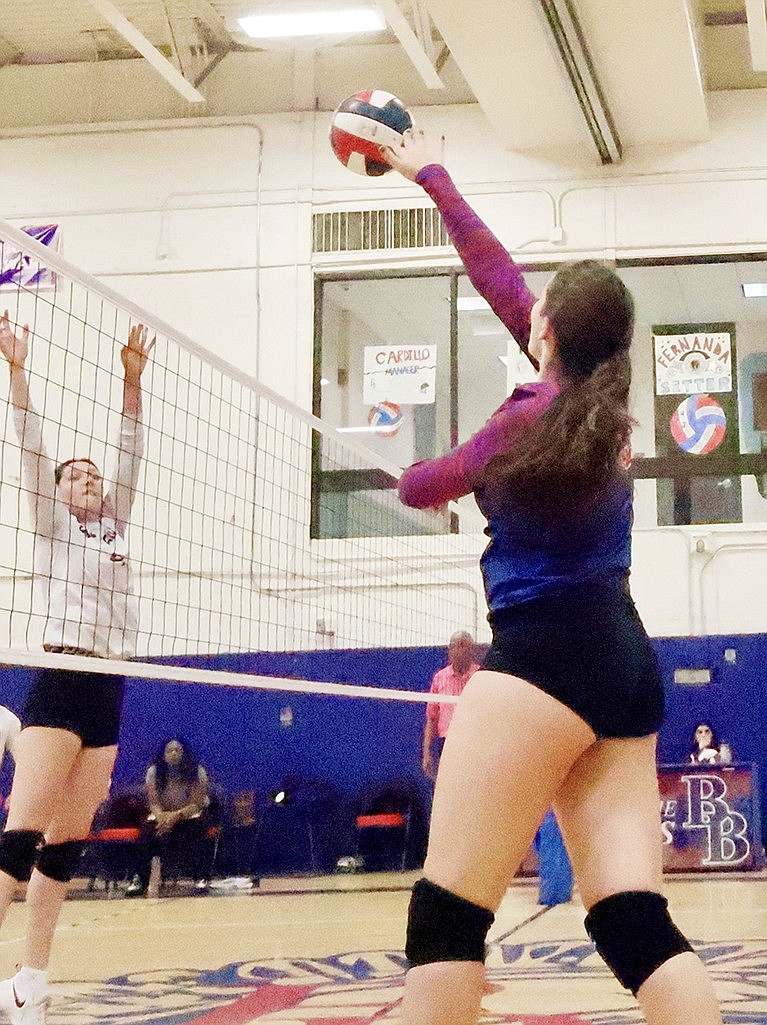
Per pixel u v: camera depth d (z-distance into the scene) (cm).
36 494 346
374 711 984
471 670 866
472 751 171
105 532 361
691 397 1116
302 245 1169
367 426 1151
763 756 953
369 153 284
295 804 974
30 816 320
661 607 1070
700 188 1122
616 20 914
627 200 1132
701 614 1063
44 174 1207
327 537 1118
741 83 1130
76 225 1195
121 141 1204
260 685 389
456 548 1084
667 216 1123
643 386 1126
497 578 181
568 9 877
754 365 1110
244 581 1072
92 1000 388
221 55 1206
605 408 181
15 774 327
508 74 1009
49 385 1102
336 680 992
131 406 370
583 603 176
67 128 1210
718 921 576
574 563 178
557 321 188
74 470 358
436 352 1153
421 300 1162
